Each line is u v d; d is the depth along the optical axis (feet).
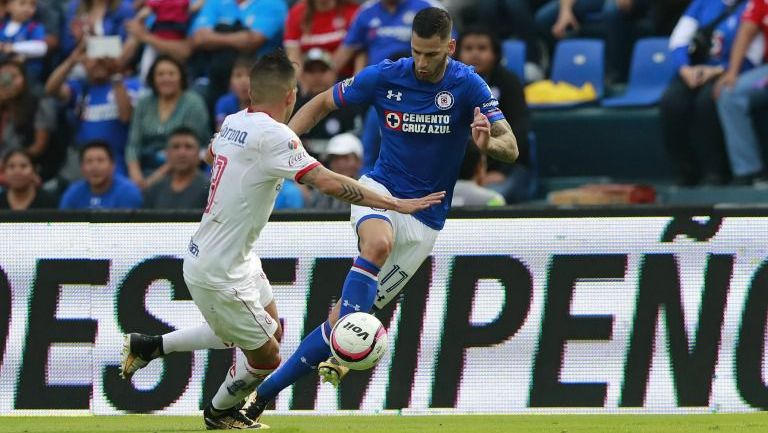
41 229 95.50
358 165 122.83
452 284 94.02
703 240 93.15
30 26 157.69
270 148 70.28
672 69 144.66
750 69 131.85
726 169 134.31
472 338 93.66
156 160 137.28
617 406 92.79
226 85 146.51
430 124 79.41
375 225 78.33
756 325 92.53
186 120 136.56
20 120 144.05
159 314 94.58
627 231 93.71
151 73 138.21
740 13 135.44
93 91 143.54
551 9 152.56
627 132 144.46
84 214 95.40
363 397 93.50
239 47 146.61
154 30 150.71
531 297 93.66
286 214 94.89
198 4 153.38
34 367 94.79
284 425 84.53
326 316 94.07
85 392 94.48
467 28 128.16
